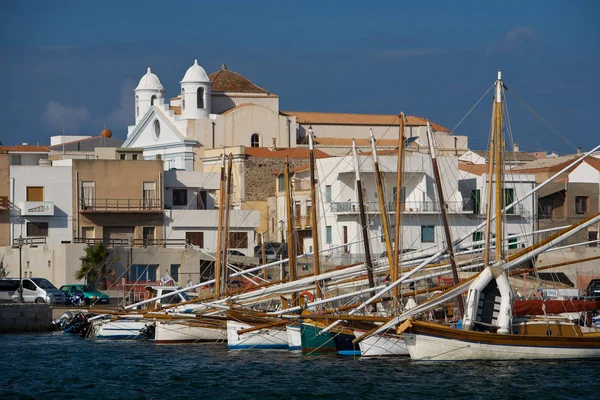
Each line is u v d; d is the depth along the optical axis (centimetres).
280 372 9256
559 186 18900
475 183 18638
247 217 18300
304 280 10688
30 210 17525
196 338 11825
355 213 17125
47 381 8956
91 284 15912
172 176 18850
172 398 8144
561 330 9562
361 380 8694
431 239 17675
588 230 18675
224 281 12319
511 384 8400
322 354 10450
